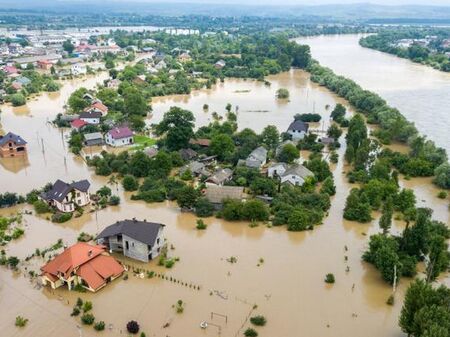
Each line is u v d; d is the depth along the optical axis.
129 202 110.00
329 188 113.62
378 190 107.44
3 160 138.75
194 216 103.31
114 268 79.06
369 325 67.75
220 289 75.75
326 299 73.69
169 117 149.62
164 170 123.12
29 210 105.69
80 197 105.56
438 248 75.69
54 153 144.88
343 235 94.75
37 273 80.12
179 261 84.19
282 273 80.62
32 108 198.75
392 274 76.00
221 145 136.25
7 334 65.25
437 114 185.62
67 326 66.94
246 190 114.75
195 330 66.12
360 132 141.38
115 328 66.38
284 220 99.25
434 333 52.31
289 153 131.75
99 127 165.00
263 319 67.62
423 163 126.81
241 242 91.69
